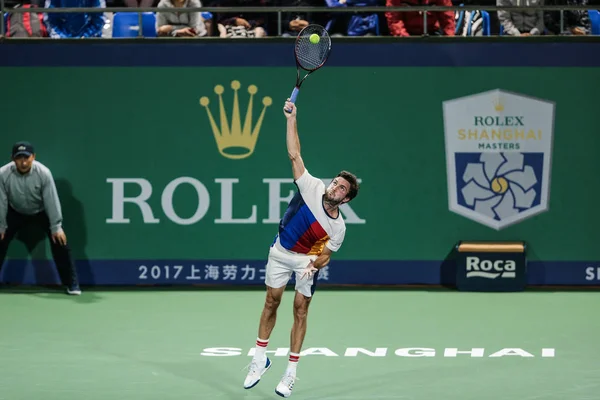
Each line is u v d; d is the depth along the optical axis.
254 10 21.61
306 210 14.44
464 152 22.33
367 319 19.73
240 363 16.53
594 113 22.19
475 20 23.88
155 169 22.41
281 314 20.14
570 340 18.06
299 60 14.88
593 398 14.51
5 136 22.39
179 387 15.12
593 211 22.39
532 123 22.23
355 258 22.59
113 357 16.88
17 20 24.03
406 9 21.47
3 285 22.77
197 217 22.50
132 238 22.55
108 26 24.09
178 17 23.34
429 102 22.25
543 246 22.48
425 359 16.77
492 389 14.98
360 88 22.23
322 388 15.09
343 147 22.34
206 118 22.33
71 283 21.88
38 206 21.64
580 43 22.06
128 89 22.27
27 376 15.70
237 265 22.64
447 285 22.73
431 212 22.45
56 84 22.25
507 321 19.58
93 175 22.41
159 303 21.16
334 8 21.52
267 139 22.36
